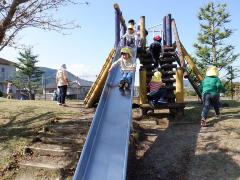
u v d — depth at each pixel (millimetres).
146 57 14094
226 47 38438
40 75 60469
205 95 10617
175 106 11906
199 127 10547
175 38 14156
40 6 9625
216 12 38906
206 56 38500
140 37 14180
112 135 7863
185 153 8539
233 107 13859
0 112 12547
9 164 8352
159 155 8602
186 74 13945
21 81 60062
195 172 7609
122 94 10031
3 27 9422
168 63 13992
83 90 39000
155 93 11875
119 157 7031
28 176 7969
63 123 10938
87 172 6590
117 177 6434
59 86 14766
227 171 7484
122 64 10609
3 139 9680
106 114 8891
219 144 8727
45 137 9539
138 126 10836
